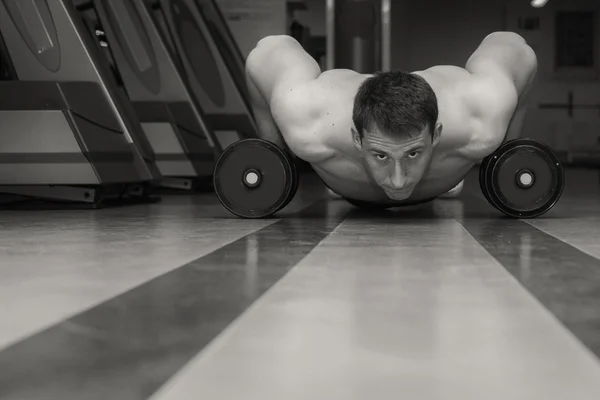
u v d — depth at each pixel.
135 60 4.91
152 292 1.14
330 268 1.38
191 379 0.68
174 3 6.49
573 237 1.94
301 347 0.79
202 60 6.71
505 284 1.19
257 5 10.12
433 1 14.21
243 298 1.08
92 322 0.93
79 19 3.56
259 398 0.63
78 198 3.28
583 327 0.88
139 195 3.92
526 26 14.09
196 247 1.76
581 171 9.67
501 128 2.29
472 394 0.64
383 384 0.67
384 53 8.49
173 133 4.83
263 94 2.53
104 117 3.47
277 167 2.52
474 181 7.00
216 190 2.55
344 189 2.55
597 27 13.92
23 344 0.82
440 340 0.82
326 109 2.30
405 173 2.11
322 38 11.19
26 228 2.30
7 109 3.25
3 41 3.45
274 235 2.03
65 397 0.64
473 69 2.40
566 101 14.06
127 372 0.71
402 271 1.34
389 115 2.01
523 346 0.79
